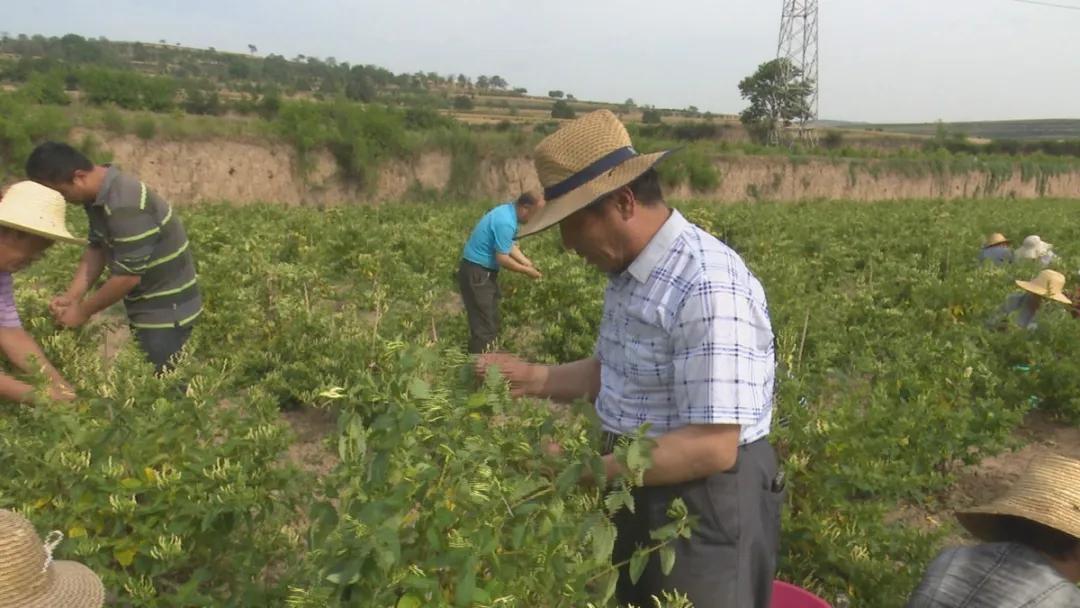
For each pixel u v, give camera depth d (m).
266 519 3.41
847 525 4.34
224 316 7.23
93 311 4.76
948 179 51.47
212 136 27.78
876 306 9.66
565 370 3.23
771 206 31.20
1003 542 2.67
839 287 12.45
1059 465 2.65
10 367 4.16
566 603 2.33
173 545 3.19
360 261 10.82
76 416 3.54
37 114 24.98
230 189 28.00
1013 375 7.52
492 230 7.45
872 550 4.27
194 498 3.26
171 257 4.92
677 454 2.50
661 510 2.72
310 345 6.74
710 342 2.46
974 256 14.84
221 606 3.18
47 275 7.55
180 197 27.11
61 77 32.28
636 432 2.37
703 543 2.67
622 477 2.41
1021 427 7.43
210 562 3.39
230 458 3.43
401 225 15.96
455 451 2.36
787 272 11.14
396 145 31.12
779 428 4.55
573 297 8.98
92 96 38.09
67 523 3.27
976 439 5.75
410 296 8.65
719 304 2.47
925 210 26.89
